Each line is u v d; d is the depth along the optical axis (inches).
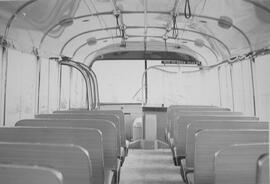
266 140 78.7
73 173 54.3
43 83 171.9
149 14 157.5
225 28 159.0
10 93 133.0
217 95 228.7
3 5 110.0
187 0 123.4
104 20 167.9
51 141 77.5
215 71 232.8
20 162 53.9
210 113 145.6
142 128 238.8
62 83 206.7
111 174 97.5
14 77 136.3
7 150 54.1
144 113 231.5
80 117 124.3
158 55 278.4
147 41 236.8
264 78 135.0
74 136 76.9
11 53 133.0
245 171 60.1
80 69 232.4
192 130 100.9
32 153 54.0
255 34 143.3
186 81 264.5
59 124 99.7
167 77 271.0
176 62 271.7
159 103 269.9
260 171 42.4
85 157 53.5
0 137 79.8
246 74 163.3
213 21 155.9
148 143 226.4
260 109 138.7
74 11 143.6
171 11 149.2
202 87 256.2
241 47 168.7
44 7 124.9
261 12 122.0
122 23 175.8
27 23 132.6
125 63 279.3
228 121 99.4
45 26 147.3
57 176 37.0
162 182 138.3
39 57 164.2
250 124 98.5
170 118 185.3
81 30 180.1
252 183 60.4
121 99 277.3
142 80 273.1
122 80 278.7
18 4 113.5
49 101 182.9
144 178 144.6
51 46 176.7
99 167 77.2
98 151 76.1
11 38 130.8
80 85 246.8
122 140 151.5
